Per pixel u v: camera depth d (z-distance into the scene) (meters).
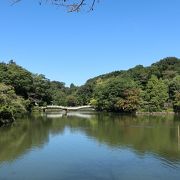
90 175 50.22
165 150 66.12
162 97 169.25
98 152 64.50
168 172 51.28
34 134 88.19
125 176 49.56
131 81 181.62
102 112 180.50
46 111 198.62
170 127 102.62
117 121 123.75
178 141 76.06
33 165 55.56
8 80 156.12
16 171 52.38
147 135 85.69
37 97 181.38
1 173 51.44
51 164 56.06
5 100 110.56
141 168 53.38
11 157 61.06
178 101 165.38
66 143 74.38
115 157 60.34
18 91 163.25
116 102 168.12
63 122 120.81
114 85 172.12
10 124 110.12
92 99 197.38
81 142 75.50
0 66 165.38
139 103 165.75
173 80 181.75
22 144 73.31
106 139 79.50
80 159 59.19
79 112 186.25
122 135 86.06
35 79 181.75
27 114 155.50
